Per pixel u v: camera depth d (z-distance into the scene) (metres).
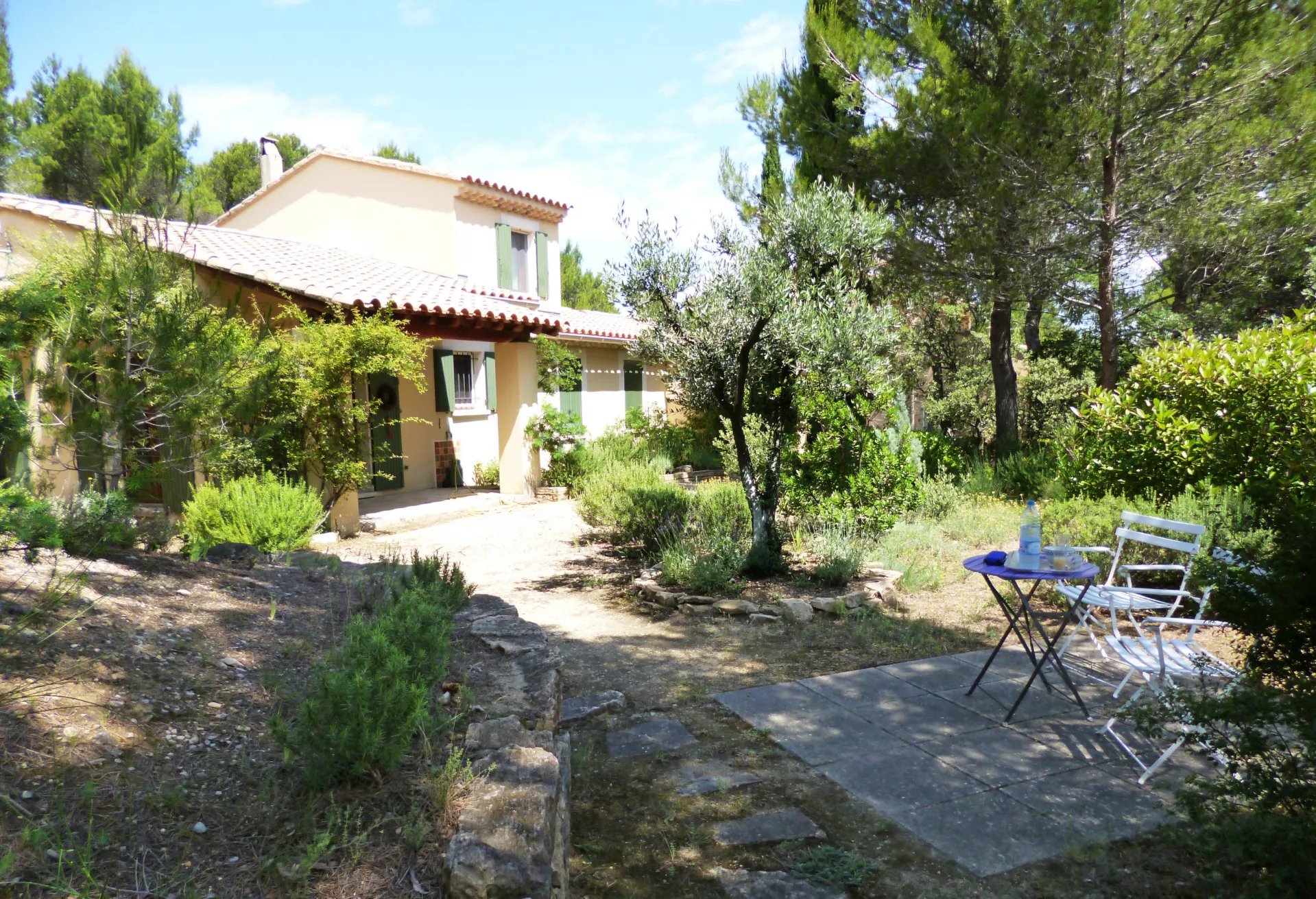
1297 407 7.10
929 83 11.75
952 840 3.23
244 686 3.27
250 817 2.38
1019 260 11.80
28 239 7.34
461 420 16.53
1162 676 3.87
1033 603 6.95
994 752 4.03
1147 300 15.27
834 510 8.91
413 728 2.70
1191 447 7.77
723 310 7.52
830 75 12.98
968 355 18.95
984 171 11.20
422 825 2.32
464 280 15.43
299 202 16.77
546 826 2.35
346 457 10.35
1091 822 3.32
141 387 5.77
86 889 1.90
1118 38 10.04
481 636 4.57
